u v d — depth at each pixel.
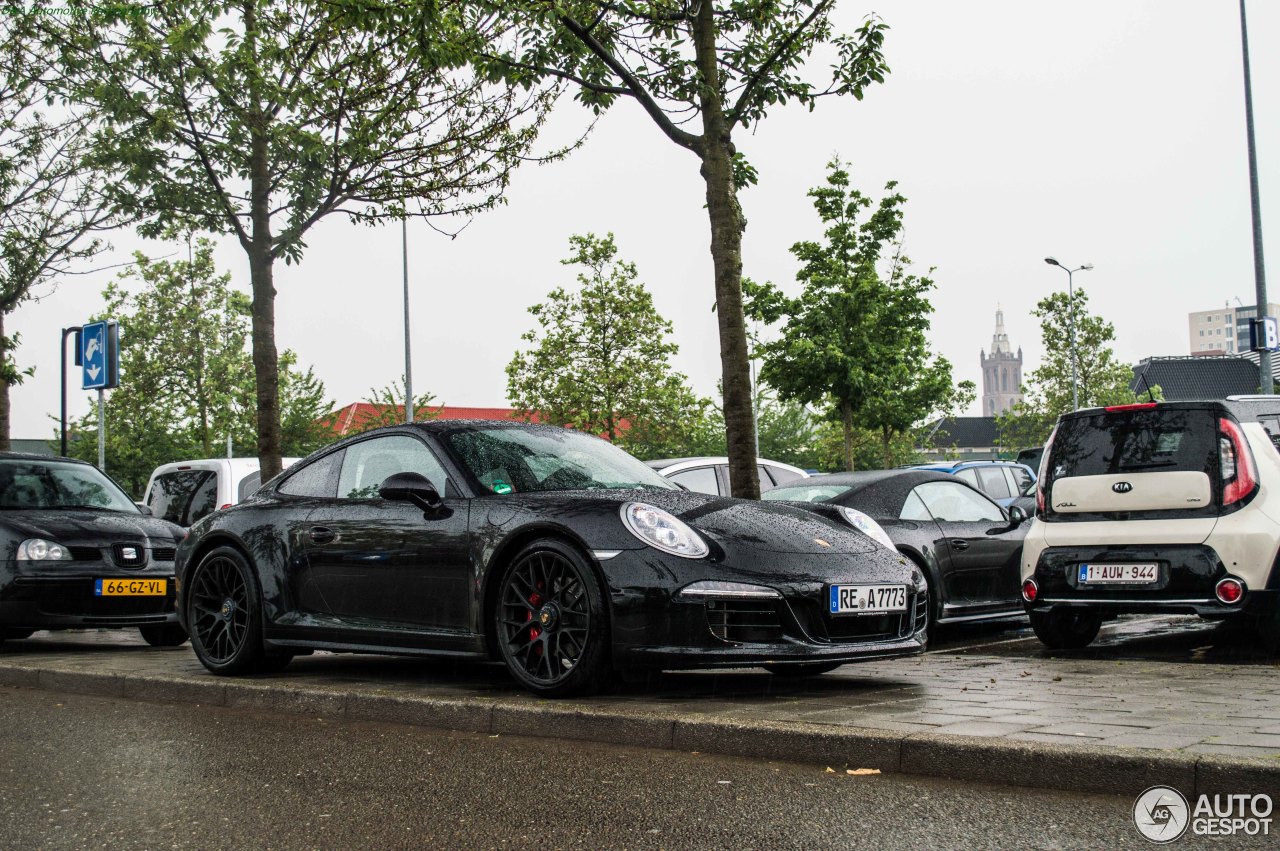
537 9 8.13
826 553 5.04
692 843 2.99
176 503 11.54
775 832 3.07
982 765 3.62
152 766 4.17
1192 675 5.60
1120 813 3.19
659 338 31.05
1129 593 6.53
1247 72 24.61
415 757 4.23
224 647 6.36
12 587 7.71
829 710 4.46
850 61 8.58
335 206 10.67
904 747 3.76
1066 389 45.78
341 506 5.99
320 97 10.03
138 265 37.09
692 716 4.27
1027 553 7.00
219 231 10.84
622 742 4.36
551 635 5.01
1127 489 6.61
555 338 30.70
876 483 8.05
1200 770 3.32
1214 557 6.26
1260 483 6.29
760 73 8.40
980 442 112.88
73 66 10.35
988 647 7.49
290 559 6.05
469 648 5.24
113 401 36.66
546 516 5.05
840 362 24.39
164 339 37.09
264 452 10.52
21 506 8.63
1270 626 6.31
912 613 5.26
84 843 3.13
